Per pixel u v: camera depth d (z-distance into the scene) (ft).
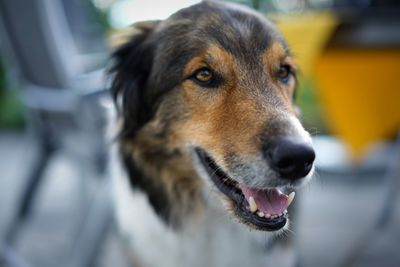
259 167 1.07
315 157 1.04
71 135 1.86
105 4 3.96
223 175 1.22
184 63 1.25
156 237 1.46
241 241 1.44
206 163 1.27
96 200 1.79
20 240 2.35
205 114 1.22
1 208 2.77
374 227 2.18
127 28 1.49
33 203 2.23
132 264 1.58
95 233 1.73
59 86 1.71
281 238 1.51
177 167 1.37
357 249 2.07
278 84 1.26
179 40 1.28
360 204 2.69
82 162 1.85
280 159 1.02
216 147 1.17
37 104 1.80
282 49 1.27
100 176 1.82
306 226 2.43
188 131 1.26
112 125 1.53
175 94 1.28
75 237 1.83
